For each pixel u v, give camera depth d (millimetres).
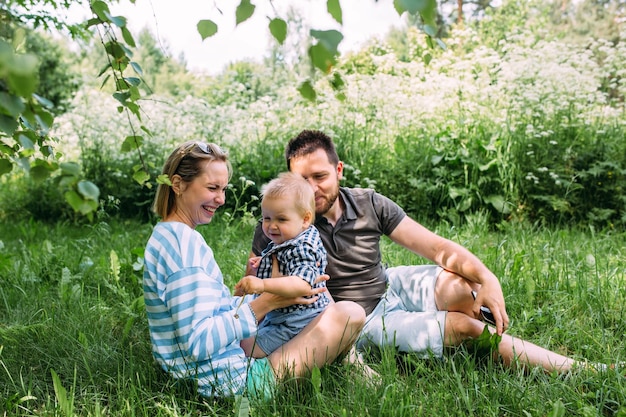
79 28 3807
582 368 2322
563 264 3814
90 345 2621
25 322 2945
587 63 7203
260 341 2342
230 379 2129
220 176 2217
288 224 2369
